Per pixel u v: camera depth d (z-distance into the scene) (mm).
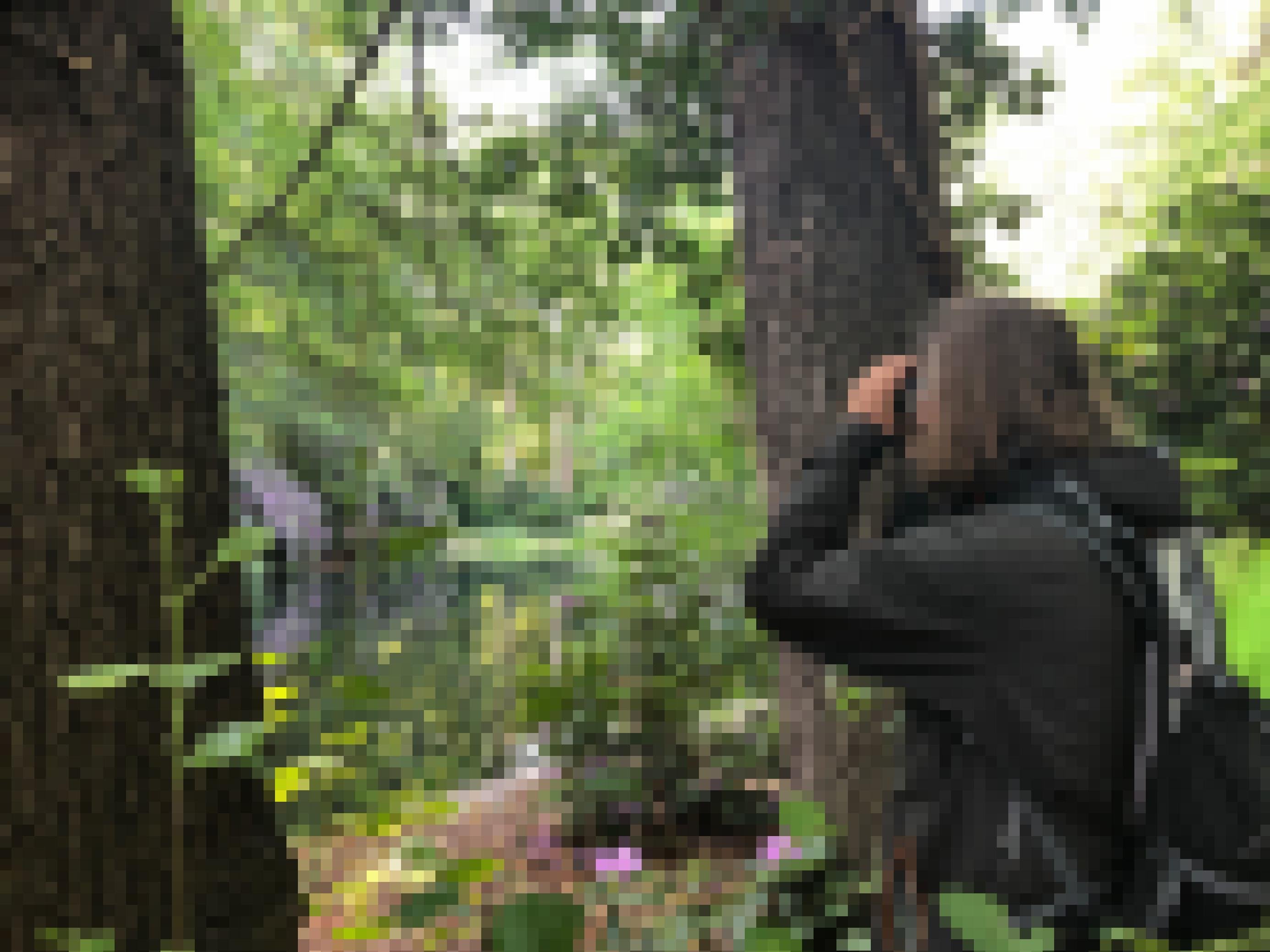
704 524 4906
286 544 4398
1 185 1574
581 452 6137
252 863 1837
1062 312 1646
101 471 1641
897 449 1601
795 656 2723
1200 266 5449
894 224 2852
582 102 4516
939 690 1479
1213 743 1405
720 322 4949
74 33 1642
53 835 1580
